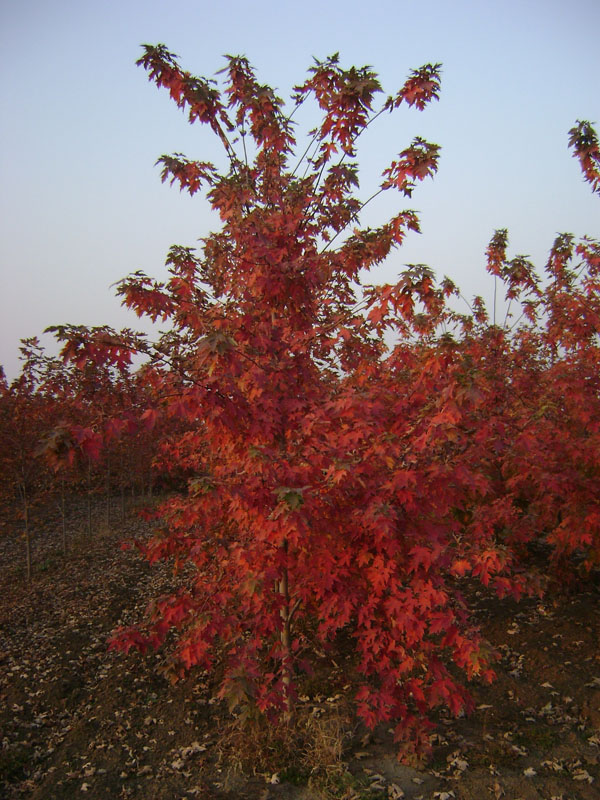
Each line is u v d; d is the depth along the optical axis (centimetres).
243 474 384
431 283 334
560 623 615
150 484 1565
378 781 376
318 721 432
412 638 370
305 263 394
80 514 1443
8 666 554
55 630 648
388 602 379
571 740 421
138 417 335
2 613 710
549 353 793
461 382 312
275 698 380
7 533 1218
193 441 478
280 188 474
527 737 427
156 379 386
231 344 310
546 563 789
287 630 453
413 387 393
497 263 856
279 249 405
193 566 872
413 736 415
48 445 273
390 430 388
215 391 341
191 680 524
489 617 643
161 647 592
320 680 514
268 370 395
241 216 429
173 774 389
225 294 476
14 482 921
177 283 419
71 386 576
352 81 405
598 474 593
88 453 284
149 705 484
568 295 674
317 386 435
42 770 397
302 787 373
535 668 528
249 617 443
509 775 382
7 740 428
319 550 386
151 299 388
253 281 400
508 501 577
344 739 426
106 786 377
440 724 450
